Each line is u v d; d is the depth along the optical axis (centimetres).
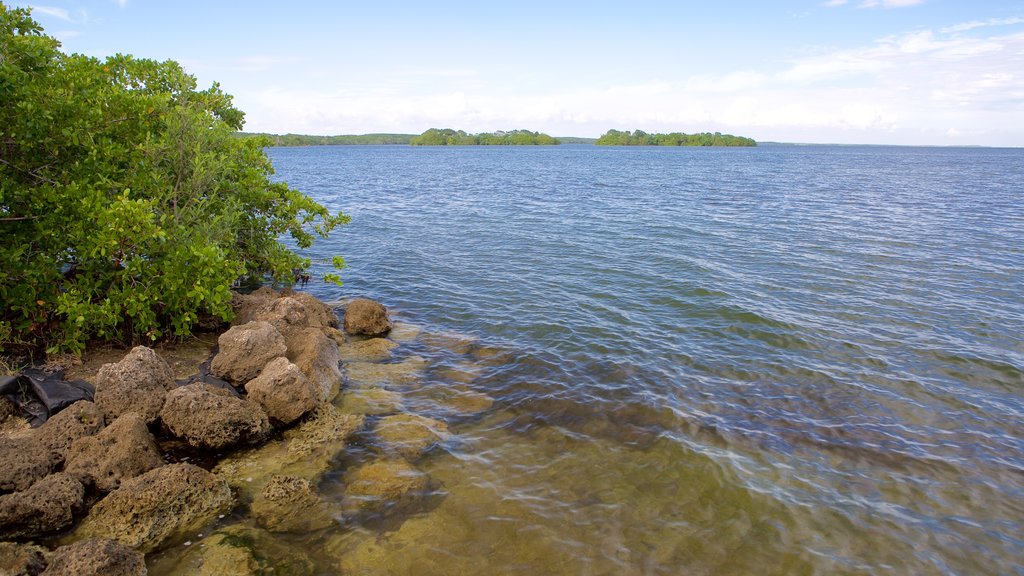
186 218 1249
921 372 1101
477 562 619
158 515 657
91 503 692
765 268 1833
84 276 1101
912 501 736
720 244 2200
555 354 1172
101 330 1036
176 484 677
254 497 716
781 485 761
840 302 1496
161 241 1086
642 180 5419
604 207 3306
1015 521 703
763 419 928
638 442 857
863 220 2783
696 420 920
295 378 891
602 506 713
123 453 732
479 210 3206
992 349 1203
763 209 3195
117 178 1201
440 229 2578
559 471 784
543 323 1347
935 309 1447
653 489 748
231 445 823
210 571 595
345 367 1105
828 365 1129
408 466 783
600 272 1792
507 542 649
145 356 898
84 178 1112
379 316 1306
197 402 818
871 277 1731
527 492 738
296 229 1609
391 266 1912
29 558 579
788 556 638
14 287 1022
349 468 782
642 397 991
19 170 1080
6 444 723
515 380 1059
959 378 1079
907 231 2475
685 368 1112
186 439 820
